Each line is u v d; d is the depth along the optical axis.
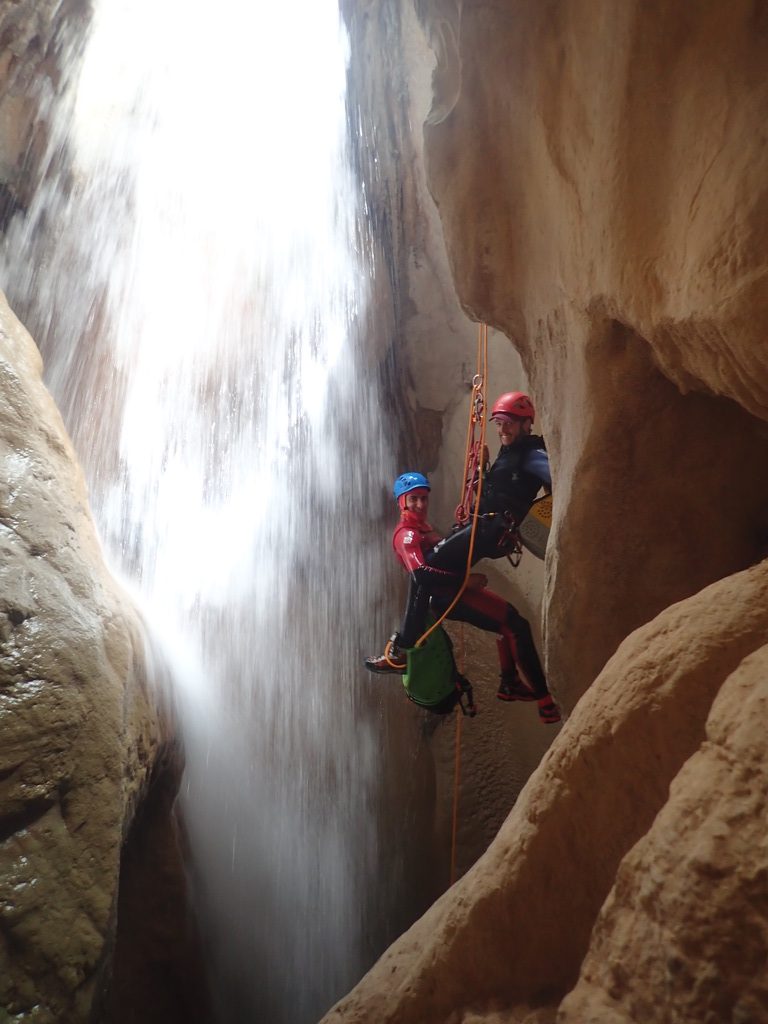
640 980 1.36
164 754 3.92
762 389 2.29
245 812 5.95
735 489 3.26
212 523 7.13
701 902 1.29
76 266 5.89
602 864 1.74
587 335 3.22
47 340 5.61
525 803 1.92
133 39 6.56
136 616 3.89
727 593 1.76
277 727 6.84
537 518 4.18
